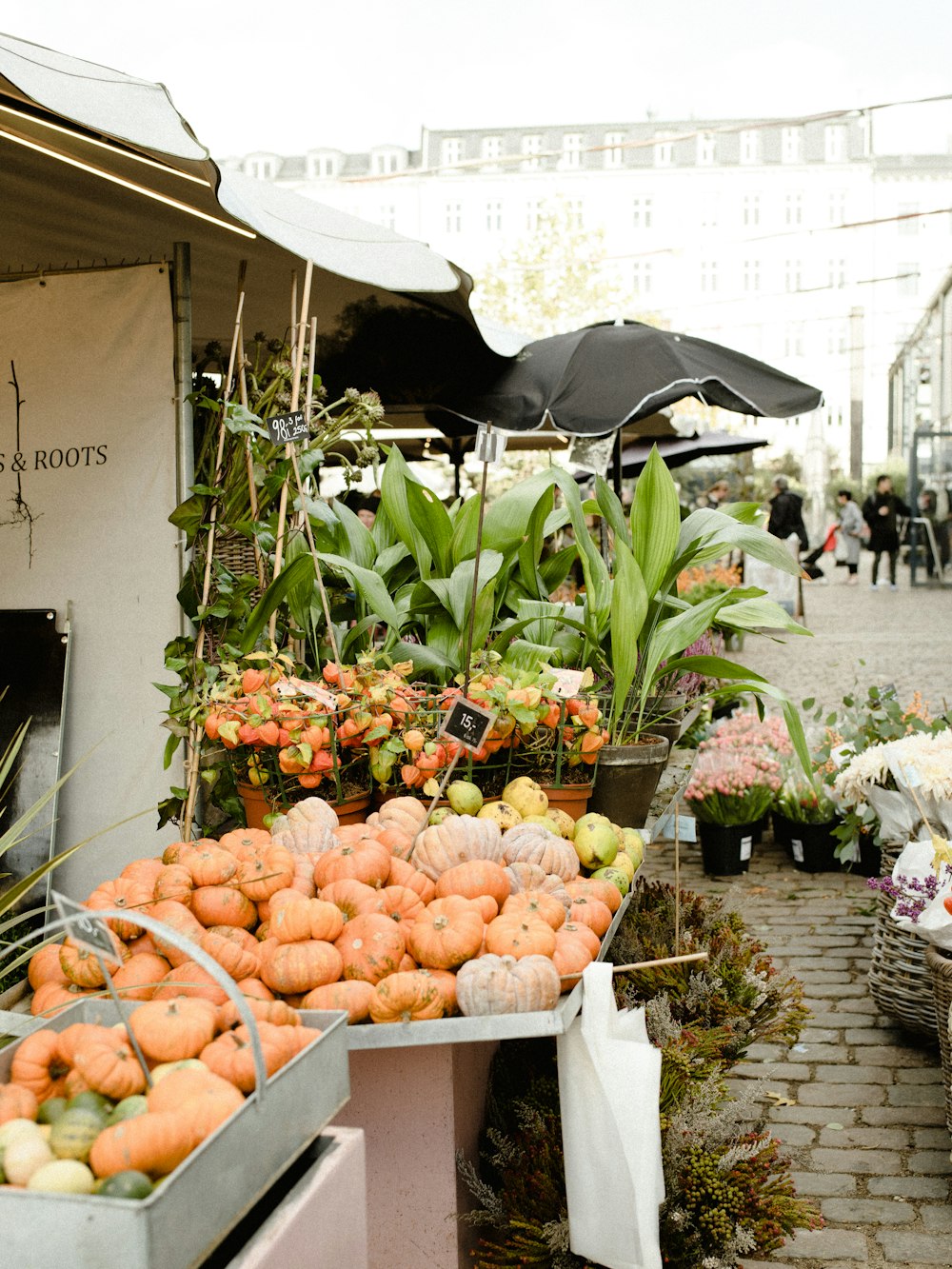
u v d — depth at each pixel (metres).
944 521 21.56
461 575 3.76
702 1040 2.86
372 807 3.17
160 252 4.79
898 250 65.00
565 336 5.75
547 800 3.08
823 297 64.75
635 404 5.07
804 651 13.28
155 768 3.71
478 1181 2.40
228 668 3.13
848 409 63.41
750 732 6.34
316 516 4.04
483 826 2.61
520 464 19.05
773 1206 2.46
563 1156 2.38
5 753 3.70
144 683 3.72
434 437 9.22
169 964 2.20
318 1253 1.61
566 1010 2.14
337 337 5.58
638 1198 2.09
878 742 5.08
